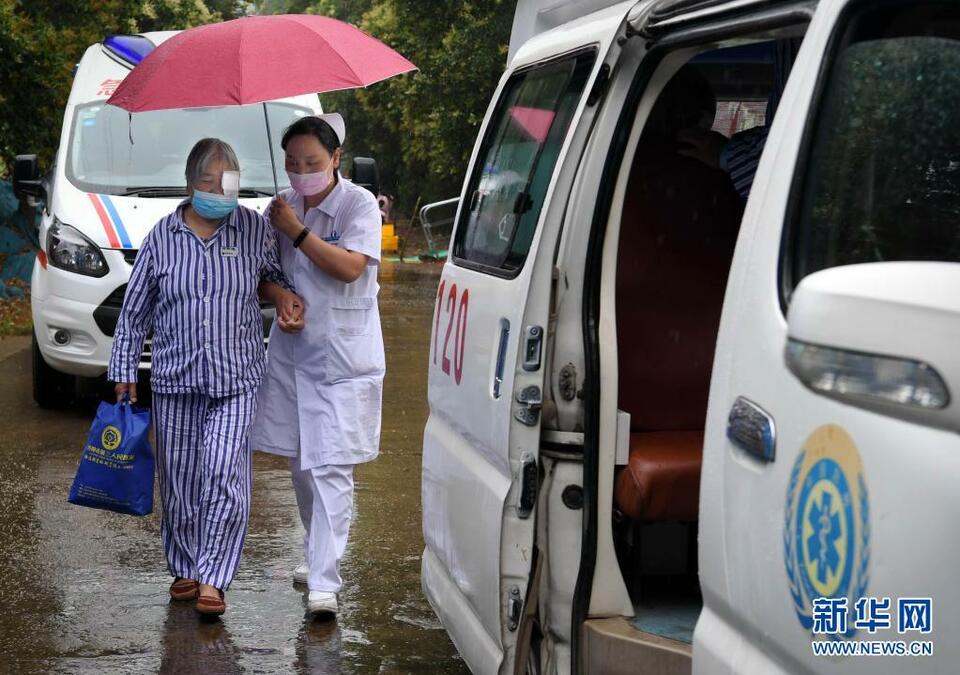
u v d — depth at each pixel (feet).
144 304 16.20
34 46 48.26
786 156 7.17
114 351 16.21
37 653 15.37
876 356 4.69
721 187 11.81
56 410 29.55
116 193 27.91
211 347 15.93
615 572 10.59
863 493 5.92
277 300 16.28
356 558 19.10
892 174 6.57
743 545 7.05
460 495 12.64
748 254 7.33
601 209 10.59
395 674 14.74
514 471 10.82
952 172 6.35
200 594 16.14
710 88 12.41
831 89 6.99
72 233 26.99
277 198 15.75
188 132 29.04
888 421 5.84
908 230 6.47
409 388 32.55
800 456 6.47
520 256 11.46
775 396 6.75
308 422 16.42
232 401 16.14
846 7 7.06
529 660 11.35
